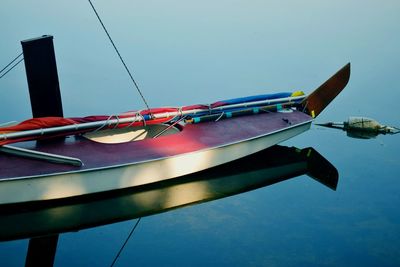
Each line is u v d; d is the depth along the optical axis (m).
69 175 5.78
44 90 6.36
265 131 6.94
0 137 5.78
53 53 6.33
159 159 6.15
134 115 6.56
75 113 7.72
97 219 5.81
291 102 7.54
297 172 6.73
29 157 5.84
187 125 6.82
